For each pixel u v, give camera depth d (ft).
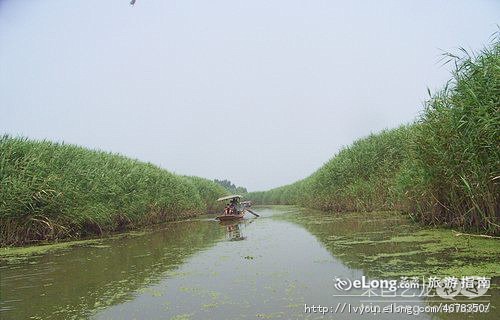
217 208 128.36
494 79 24.75
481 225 29.19
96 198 49.88
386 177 57.26
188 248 36.55
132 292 21.62
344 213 63.87
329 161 78.54
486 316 14.49
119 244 41.04
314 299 18.19
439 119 30.73
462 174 27.96
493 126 23.97
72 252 36.01
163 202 70.74
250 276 23.53
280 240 37.65
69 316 18.16
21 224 40.42
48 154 47.21
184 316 17.19
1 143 42.39
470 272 19.80
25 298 21.25
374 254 26.45
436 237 29.96
